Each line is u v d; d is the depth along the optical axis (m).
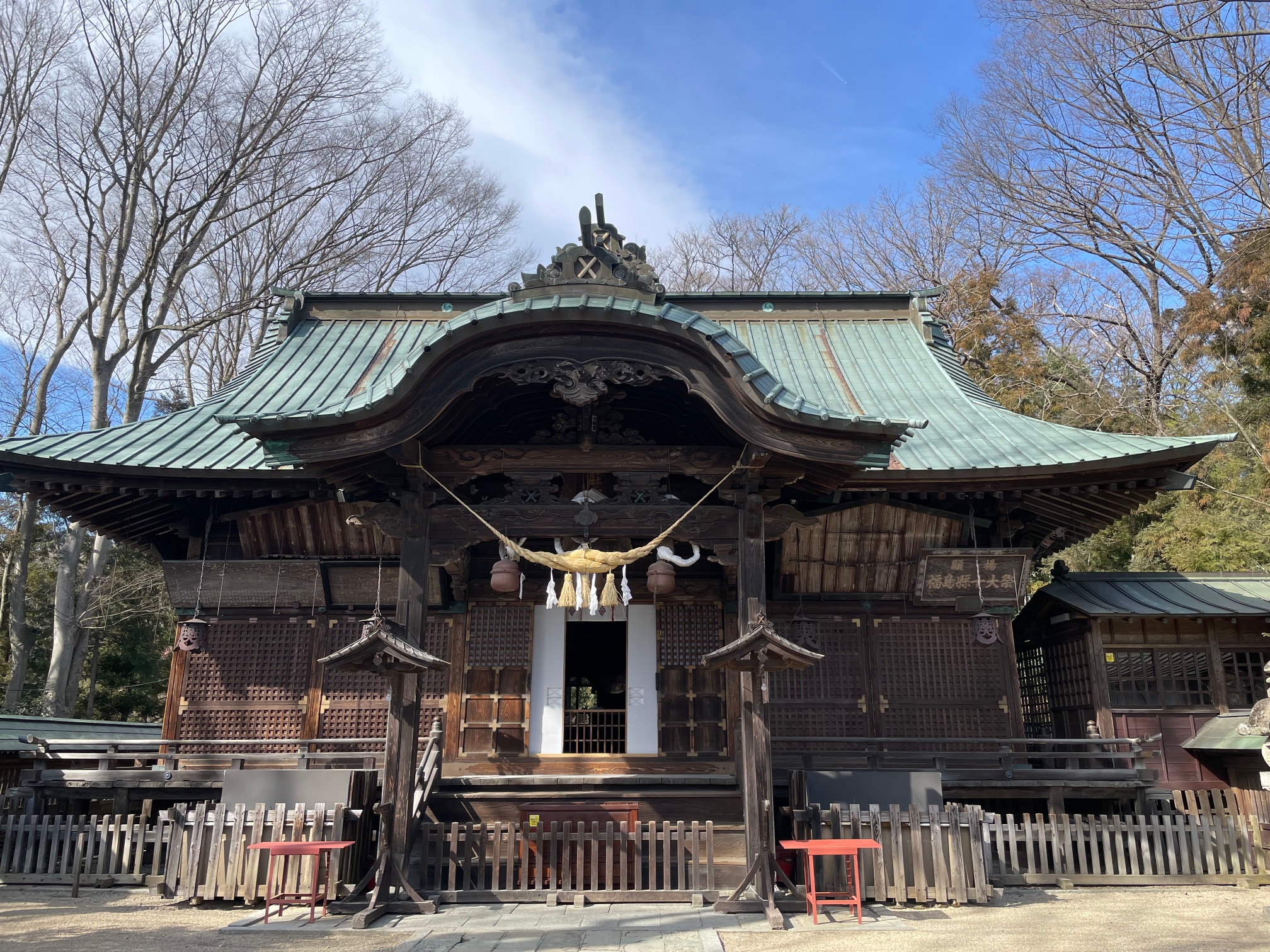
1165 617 12.48
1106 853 9.58
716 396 8.22
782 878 8.27
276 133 22.66
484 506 8.95
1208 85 24.39
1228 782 12.26
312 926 7.41
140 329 21.28
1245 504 19.30
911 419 12.77
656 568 8.97
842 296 16.30
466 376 8.21
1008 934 7.11
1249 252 19.75
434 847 8.69
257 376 13.51
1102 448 11.12
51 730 13.99
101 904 8.48
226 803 9.07
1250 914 7.96
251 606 12.50
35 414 20.80
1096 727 11.40
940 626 12.51
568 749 13.11
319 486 11.39
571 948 6.61
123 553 24.89
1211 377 20.36
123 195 21.20
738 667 7.98
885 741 11.11
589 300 8.05
